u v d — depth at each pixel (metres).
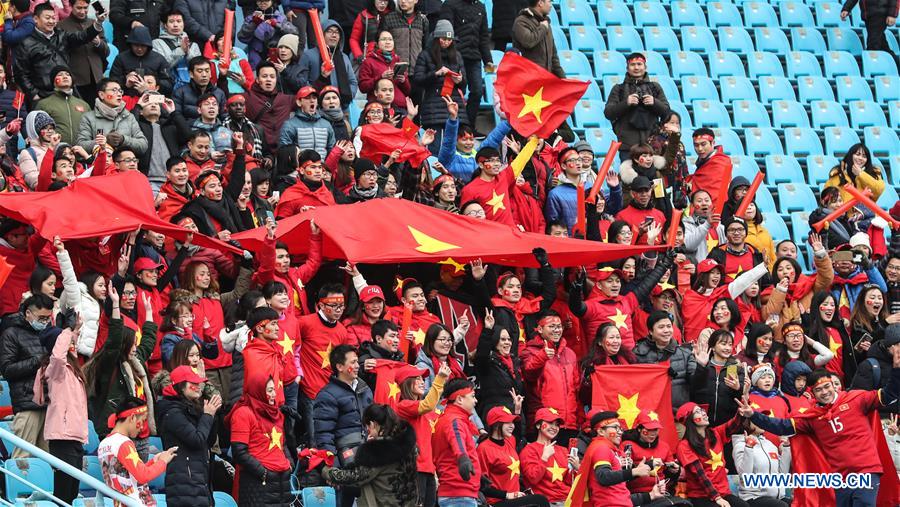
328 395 29.02
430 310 33.47
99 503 25.33
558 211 37.62
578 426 32.72
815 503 32.19
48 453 25.30
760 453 32.22
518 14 43.31
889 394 32.12
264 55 42.84
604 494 29.08
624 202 39.22
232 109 37.25
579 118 46.59
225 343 29.81
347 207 33.56
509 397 31.50
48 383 27.17
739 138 47.53
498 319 32.94
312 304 33.56
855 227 41.00
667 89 48.59
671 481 31.47
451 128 38.28
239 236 32.62
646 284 34.97
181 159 34.16
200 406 26.62
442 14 44.38
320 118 38.75
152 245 32.16
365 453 26.55
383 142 37.41
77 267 31.73
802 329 36.00
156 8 42.16
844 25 54.19
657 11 52.34
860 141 48.94
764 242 39.84
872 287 36.91
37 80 38.06
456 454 27.91
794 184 45.69
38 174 33.41
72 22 40.47
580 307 33.78
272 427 28.23
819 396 32.28
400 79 42.44
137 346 29.16
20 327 28.14
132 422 25.41
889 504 32.78
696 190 40.31
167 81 39.62
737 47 51.84
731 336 33.09
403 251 32.47
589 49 50.09
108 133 35.78
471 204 35.12
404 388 28.67
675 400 32.78
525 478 30.17
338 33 42.62
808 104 50.12
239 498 27.91
